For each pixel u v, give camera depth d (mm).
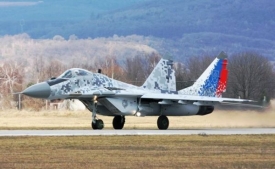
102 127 136000
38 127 147875
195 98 138250
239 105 161750
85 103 137250
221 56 150875
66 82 131625
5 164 80500
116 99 134875
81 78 133125
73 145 99688
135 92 136625
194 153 91875
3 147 96812
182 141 106812
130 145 100250
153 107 140250
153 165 80500
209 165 80812
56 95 130625
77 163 81625
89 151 93062
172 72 148250
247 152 93438
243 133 124562
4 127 146500
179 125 163875
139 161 83625
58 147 97250
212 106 146750
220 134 121000
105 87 135250
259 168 79250
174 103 139250
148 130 132875
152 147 98188
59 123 176375
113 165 80250
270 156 89312
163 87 146250
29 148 95875
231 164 81875
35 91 129125
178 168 78500
